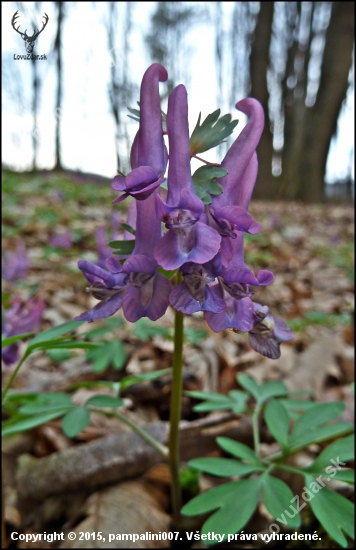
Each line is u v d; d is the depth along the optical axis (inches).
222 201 1.9
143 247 1.9
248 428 3.6
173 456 2.6
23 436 3.6
